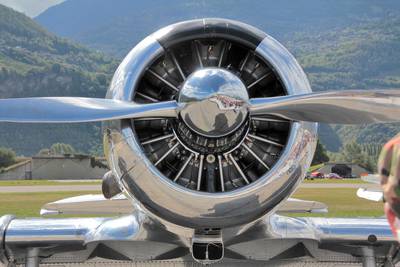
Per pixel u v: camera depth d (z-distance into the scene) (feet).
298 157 12.95
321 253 15.76
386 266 16.28
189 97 11.86
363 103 12.59
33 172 240.12
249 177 13.17
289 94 13.08
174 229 13.37
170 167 13.10
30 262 15.60
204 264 14.96
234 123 12.07
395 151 5.26
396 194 5.25
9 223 15.31
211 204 12.66
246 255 15.40
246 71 13.57
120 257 15.55
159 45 13.30
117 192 15.37
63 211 20.40
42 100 12.85
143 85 13.41
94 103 12.80
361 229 15.10
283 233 14.88
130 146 12.78
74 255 15.96
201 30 13.33
